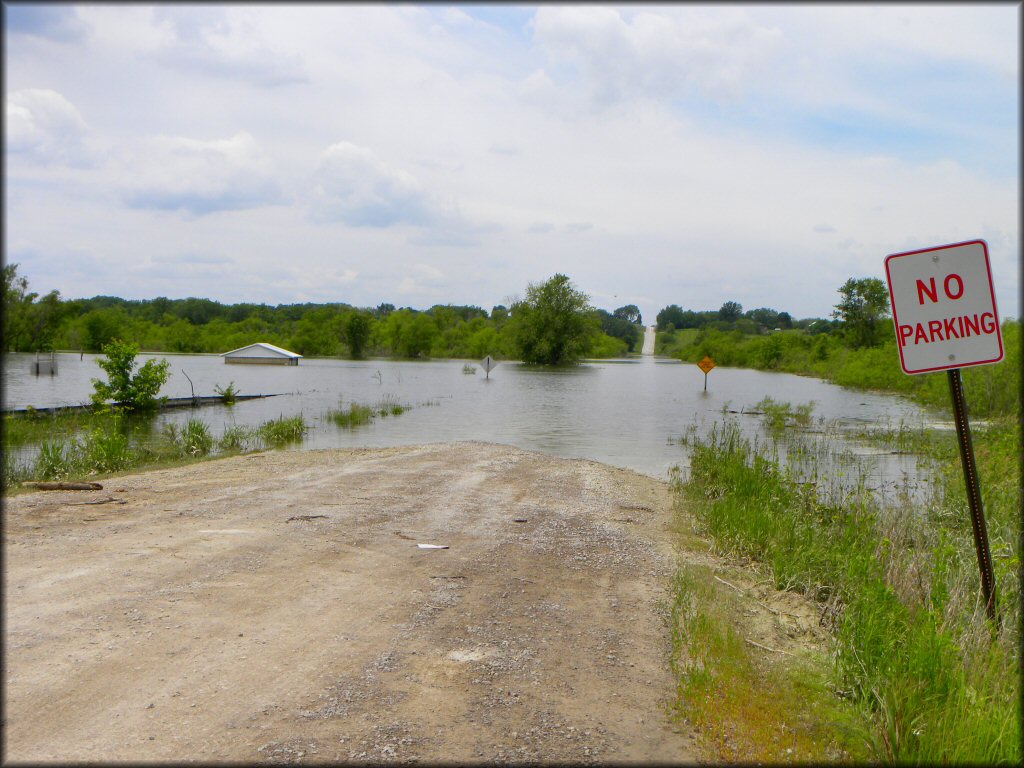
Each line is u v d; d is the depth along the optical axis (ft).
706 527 31.42
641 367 288.10
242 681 14.79
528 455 51.78
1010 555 24.77
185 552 23.58
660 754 13.06
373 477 40.32
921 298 17.70
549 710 14.40
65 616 17.56
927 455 53.01
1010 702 14.53
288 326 393.29
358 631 17.74
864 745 14.02
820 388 160.15
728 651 17.62
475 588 21.57
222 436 61.26
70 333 286.66
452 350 353.10
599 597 21.45
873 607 18.16
